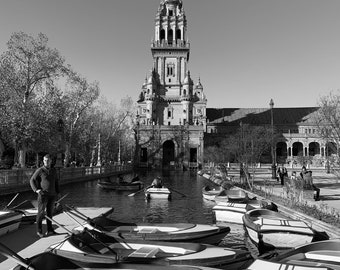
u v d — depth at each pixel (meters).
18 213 12.05
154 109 105.75
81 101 49.97
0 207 19.55
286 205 17.73
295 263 7.10
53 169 10.93
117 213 19.50
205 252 7.83
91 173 49.47
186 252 8.13
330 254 8.16
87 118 66.19
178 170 84.31
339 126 24.89
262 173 57.50
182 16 111.06
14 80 37.62
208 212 19.83
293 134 112.31
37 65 39.19
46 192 10.62
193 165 91.94
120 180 33.97
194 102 110.00
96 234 8.54
